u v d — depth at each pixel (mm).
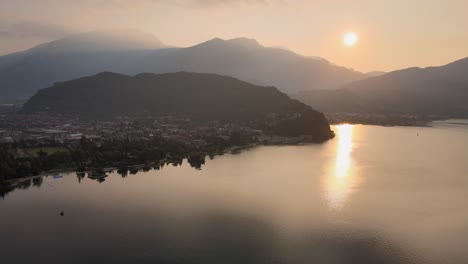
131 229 195625
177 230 193875
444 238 185750
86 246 177750
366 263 163125
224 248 175250
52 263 163750
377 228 196625
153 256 168500
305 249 174625
